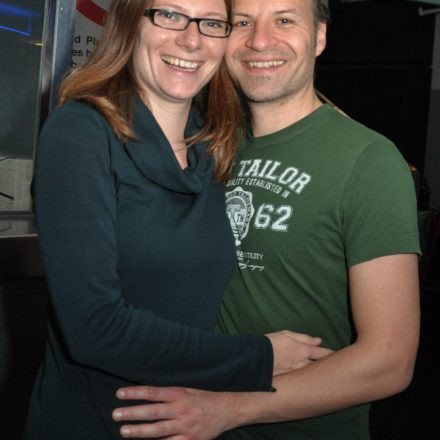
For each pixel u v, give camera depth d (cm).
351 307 126
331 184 126
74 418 116
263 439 134
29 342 192
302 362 123
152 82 125
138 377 109
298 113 139
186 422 115
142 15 122
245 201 135
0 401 187
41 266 180
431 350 386
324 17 145
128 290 116
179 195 123
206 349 112
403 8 477
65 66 219
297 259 128
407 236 121
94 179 110
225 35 127
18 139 222
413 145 497
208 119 136
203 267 122
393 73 487
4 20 219
